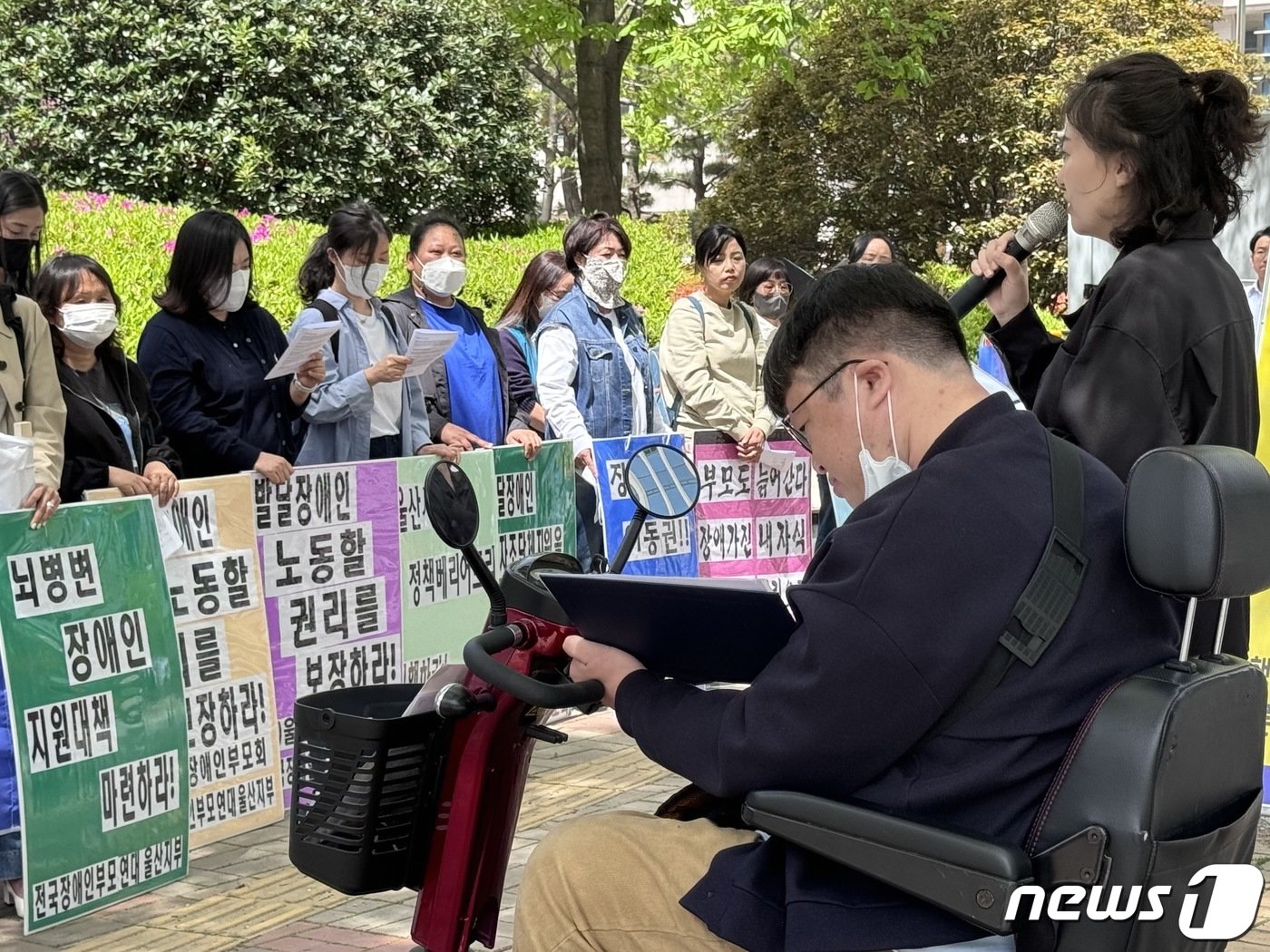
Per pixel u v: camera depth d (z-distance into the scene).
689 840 2.05
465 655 2.15
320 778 2.35
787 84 16.33
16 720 3.50
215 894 3.92
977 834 1.73
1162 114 2.64
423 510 5.12
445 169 12.37
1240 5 15.98
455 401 5.79
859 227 16.23
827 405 2.00
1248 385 2.78
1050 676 1.76
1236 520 1.70
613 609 2.02
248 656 4.32
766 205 16.52
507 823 2.46
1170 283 2.65
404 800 2.36
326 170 11.59
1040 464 1.85
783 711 1.82
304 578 4.60
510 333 6.51
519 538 5.71
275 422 4.75
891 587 1.77
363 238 5.16
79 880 3.65
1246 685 1.83
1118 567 1.82
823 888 1.83
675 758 1.96
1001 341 3.10
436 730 2.36
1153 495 1.74
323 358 4.78
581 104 15.73
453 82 12.65
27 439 3.68
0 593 3.49
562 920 2.02
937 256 15.94
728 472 6.73
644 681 2.04
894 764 1.81
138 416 4.38
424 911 2.41
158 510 4.05
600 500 6.12
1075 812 1.71
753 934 1.87
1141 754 1.67
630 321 6.50
